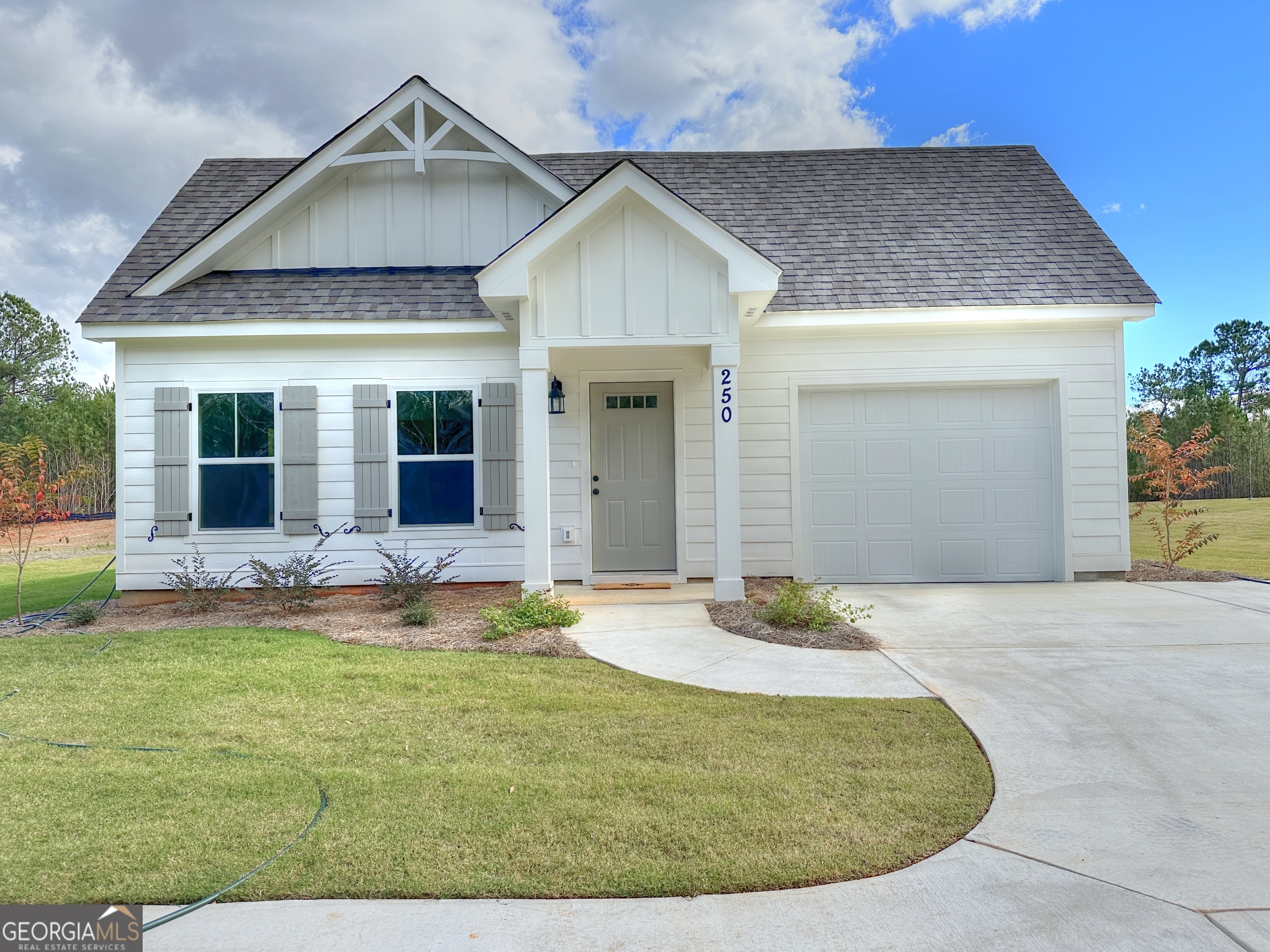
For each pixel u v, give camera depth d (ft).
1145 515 60.23
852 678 16.67
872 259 30.60
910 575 30.19
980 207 33.58
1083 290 28.71
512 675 17.19
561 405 29.71
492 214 31.37
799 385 29.99
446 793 10.87
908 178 35.76
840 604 24.61
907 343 29.86
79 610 24.84
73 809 10.50
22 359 93.56
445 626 22.47
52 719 14.52
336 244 31.19
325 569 28.86
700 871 8.64
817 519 30.30
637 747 12.73
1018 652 18.65
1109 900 8.09
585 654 19.06
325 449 29.19
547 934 7.51
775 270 23.99
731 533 25.13
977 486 30.27
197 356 28.96
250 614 25.39
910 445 30.30
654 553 30.17
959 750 12.46
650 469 30.27
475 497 29.45
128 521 28.66
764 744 12.80
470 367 29.48
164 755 12.60
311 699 15.58
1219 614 22.58
